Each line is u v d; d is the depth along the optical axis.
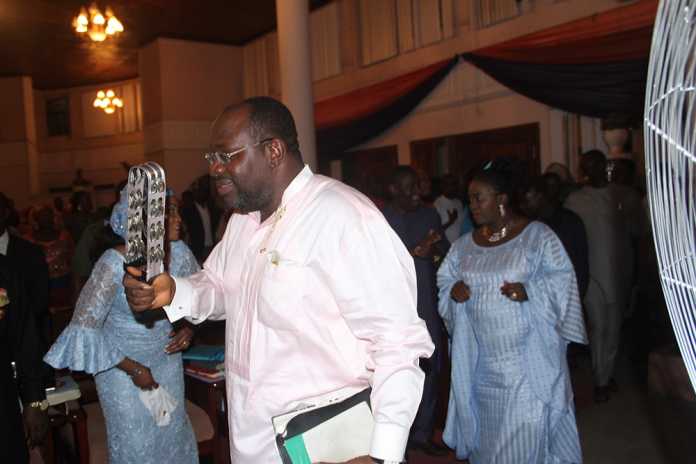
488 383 3.04
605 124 6.79
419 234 4.08
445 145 9.32
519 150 8.22
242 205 1.78
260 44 13.30
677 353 4.59
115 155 18.28
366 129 10.34
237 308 1.85
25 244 3.63
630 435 4.07
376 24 10.30
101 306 2.53
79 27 9.91
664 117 1.14
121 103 17.88
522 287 2.92
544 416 2.94
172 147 13.17
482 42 8.59
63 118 18.86
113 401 2.64
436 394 3.96
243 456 1.78
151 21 12.20
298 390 1.73
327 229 1.67
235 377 1.82
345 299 1.64
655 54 1.14
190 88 13.35
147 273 1.68
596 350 4.71
